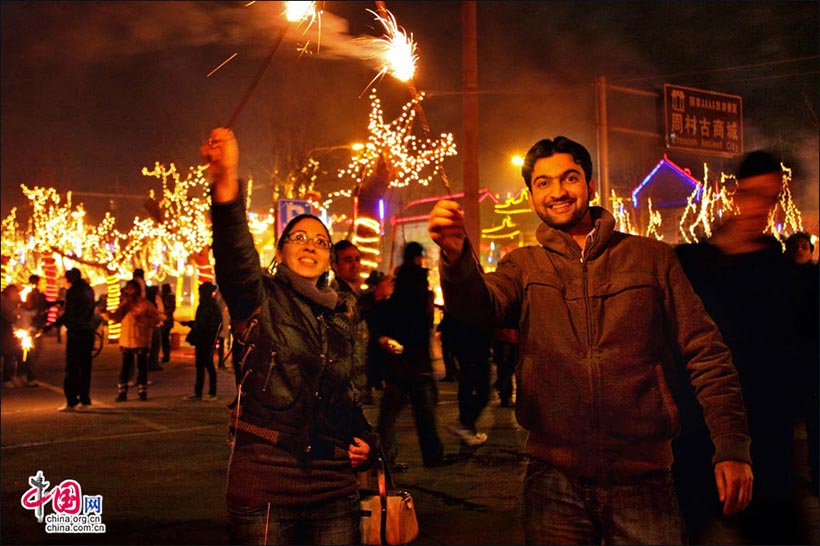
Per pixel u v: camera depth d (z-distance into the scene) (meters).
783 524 3.73
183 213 28.97
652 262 3.00
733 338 3.79
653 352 2.93
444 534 5.29
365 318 6.86
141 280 12.75
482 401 8.19
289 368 3.08
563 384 2.94
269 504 3.01
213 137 2.92
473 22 13.72
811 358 3.82
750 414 3.76
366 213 14.09
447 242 2.82
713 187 20.27
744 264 3.82
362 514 3.40
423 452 7.03
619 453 2.88
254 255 3.03
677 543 2.87
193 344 12.28
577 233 3.18
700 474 3.58
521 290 3.11
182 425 9.76
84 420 10.23
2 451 8.20
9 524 5.60
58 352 23.11
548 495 2.97
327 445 3.14
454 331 8.19
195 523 5.59
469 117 13.68
